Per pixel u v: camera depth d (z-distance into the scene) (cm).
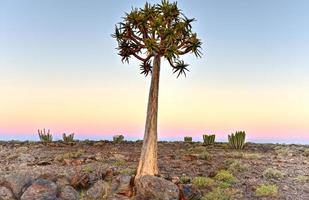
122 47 1448
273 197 1273
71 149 2328
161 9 1403
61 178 1329
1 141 2878
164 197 1198
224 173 1505
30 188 1200
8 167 1720
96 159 1877
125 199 1239
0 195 1201
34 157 2017
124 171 1530
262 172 1603
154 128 1389
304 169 1678
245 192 1327
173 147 2494
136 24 1408
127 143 2712
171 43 1359
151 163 1364
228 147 2498
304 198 1270
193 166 1711
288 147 2505
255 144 2741
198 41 1416
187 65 1445
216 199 1223
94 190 1290
